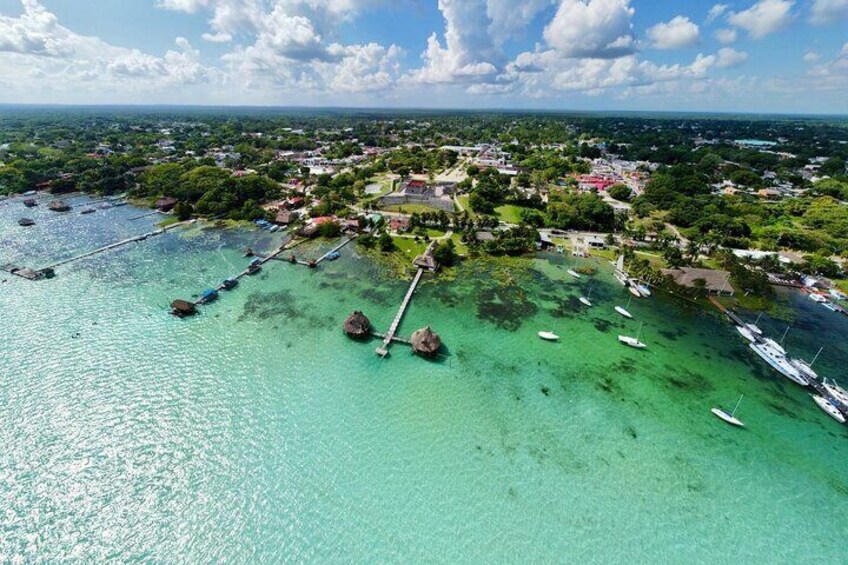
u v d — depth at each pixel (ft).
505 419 158.10
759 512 127.54
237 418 153.17
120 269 271.08
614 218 380.37
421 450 142.72
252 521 118.52
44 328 201.98
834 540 120.88
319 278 269.03
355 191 481.87
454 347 200.34
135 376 172.14
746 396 176.86
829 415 168.04
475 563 110.11
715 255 310.24
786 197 491.72
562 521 121.60
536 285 269.44
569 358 196.24
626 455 144.87
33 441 140.87
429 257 288.10
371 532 116.57
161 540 113.39
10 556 108.68
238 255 302.66
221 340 197.88
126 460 135.33
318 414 156.35
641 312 240.53
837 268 287.69
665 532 119.96
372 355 191.11
